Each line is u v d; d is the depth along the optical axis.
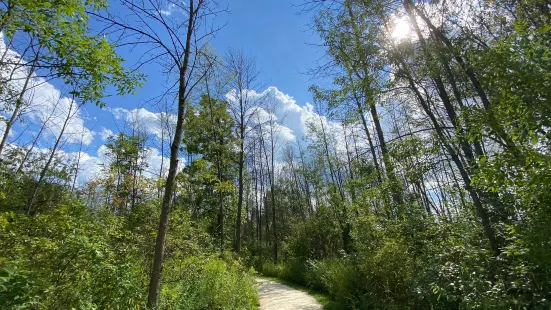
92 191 13.60
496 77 3.13
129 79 5.82
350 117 10.47
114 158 19.23
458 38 6.82
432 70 6.81
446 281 5.03
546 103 2.85
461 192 6.53
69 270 3.51
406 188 9.02
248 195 34.69
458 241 5.41
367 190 9.99
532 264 3.86
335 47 8.47
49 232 4.46
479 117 3.61
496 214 5.18
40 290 2.98
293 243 19.02
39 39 4.94
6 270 2.39
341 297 9.28
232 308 7.48
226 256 12.19
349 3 7.90
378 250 8.07
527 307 3.84
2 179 9.55
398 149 7.48
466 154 6.16
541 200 3.25
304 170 24.30
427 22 6.98
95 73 5.35
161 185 9.70
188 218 9.30
